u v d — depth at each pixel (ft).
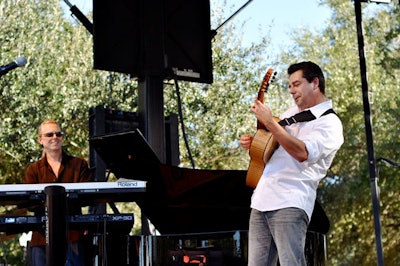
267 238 13.53
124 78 39.34
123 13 21.35
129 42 21.35
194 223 18.84
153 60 21.31
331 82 48.73
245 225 19.15
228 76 40.60
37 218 13.19
